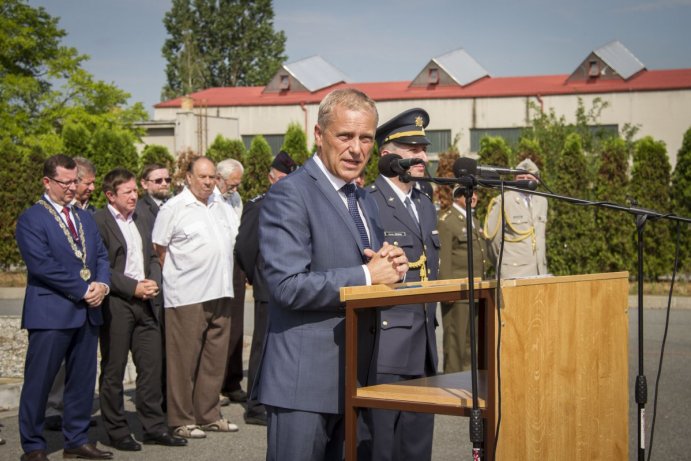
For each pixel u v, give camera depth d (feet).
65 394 20.72
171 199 23.68
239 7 264.72
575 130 97.45
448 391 10.93
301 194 12.06
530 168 28.19
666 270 57.82
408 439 15.17
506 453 10.41
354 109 12.05
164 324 24.49
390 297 10.81
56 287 19.71
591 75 164.35
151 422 22.31
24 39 151.84
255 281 24.25
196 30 264.93
